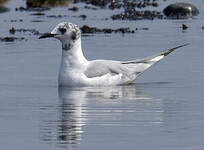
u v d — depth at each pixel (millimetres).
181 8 33938
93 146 13477
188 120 15367
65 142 13758
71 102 17219
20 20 32812
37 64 21984
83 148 13359
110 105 16859
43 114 15977
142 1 39938
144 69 19828
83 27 29406
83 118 15570
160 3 38906
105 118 15562
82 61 19469
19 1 40344
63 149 13336
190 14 33875
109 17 33875
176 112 16094
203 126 14844
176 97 17734
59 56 23297
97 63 19547
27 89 18828
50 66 21703
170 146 13445
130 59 22359
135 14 34250
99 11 36281
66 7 38219
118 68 19594
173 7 34156
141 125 14961
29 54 23672
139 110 16312
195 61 22172
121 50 24016
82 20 32688
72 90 18766
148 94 18141
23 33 28844
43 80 19938
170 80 19828
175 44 25219
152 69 21250
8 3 39250
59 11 36281
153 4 38000
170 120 15352
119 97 17797
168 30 29125
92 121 15305
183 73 20609
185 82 19516
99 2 39312
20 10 36750
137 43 25609
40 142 13766
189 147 13375
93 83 19219
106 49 24250
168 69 21172
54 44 25891
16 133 14414
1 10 36406
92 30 29375
